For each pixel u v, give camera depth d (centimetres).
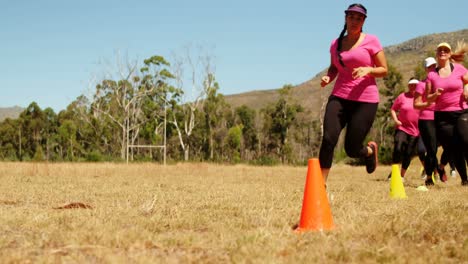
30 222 471
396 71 5447
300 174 1684
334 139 591
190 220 494
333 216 526
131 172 1655
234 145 5950
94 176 1381
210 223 486
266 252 349
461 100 882
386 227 425
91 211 562
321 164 599
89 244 382
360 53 590
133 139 5931
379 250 352
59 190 875
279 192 845
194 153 6312
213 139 6203
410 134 1092
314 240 391
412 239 397
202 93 6009
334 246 366
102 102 6172
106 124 6206
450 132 894
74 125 6138
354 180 1293
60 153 6134
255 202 677
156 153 6234
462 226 436
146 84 6178
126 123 6119
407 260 331
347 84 600
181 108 6291
